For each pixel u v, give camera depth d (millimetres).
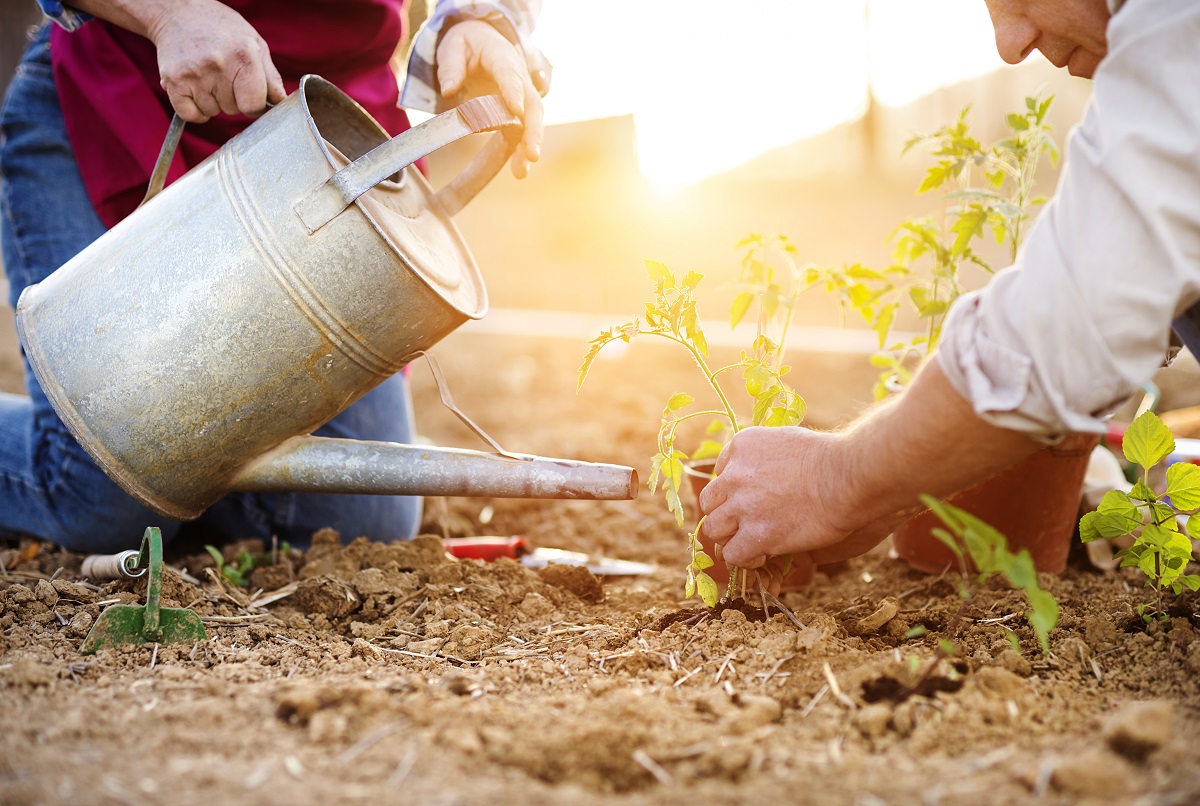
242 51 1985
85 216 2506
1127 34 1368
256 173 1827
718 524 1826
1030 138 2232
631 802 1260
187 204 1875
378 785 1286
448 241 2146
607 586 2506
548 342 5766
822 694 1564
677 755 1374
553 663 1772
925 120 10492
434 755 1365
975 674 1608
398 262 1816
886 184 10820
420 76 2291
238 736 1413
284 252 1792
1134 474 2717
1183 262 1314
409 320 1880
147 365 1861
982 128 10086
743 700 1556
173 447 1908
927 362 1496
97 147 2412
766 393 1962
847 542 1859
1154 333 1343
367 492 1974
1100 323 1336
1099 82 1392
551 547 2895
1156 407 3559
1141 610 1887
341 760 1348
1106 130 1349
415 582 2225
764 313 2352
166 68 2000
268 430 1926
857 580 2465
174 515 2025
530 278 8430
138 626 1837
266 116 1911
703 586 1921
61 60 2406
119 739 1400
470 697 1589
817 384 4762
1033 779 1271
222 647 1834
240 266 1809
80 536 2516
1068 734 1439
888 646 1862
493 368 5301
